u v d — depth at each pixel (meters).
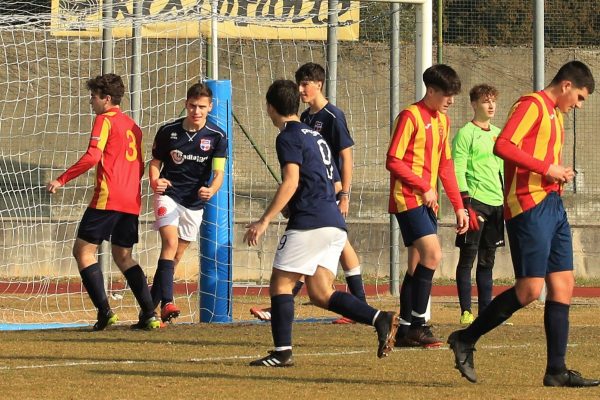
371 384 20.19
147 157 57.62
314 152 21.20
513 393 19.12
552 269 19.91
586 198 59.56
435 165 26.03
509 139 19.45
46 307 42.41
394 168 25.45
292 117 21.45
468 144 33.19
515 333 29.89
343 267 31.55
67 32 50.19
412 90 60.03
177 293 49.66
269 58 60.50
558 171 19.20
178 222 31.81
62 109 60.78
